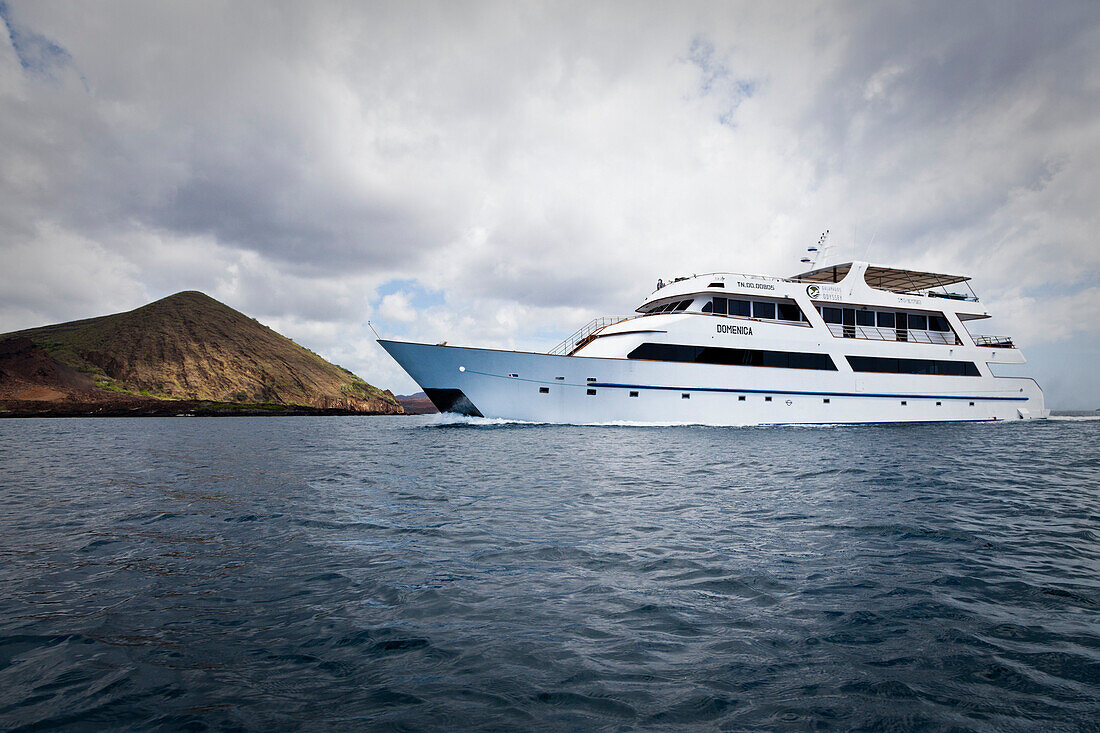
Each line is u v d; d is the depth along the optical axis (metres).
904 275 30.97
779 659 3.93
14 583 5.59
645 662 3.88
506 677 3.67
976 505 9.36
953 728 3.11
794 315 28.44
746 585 5.42
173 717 3.26
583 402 25.44
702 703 3.36
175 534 7.51
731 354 26.52
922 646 4.14
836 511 8.83
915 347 29.83
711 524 7.94
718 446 18.88
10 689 3.57
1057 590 5.32
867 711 3.28
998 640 4.25
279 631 4.41
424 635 4.30
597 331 28.19
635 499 9.82
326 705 3.36
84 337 129.62
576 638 4.26
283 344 166.62
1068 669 3.80
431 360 25.05
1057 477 12.51
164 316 146.75
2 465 16.36
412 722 3.16
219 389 125.12
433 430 25.42
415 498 10.00
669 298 27.84
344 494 10.49
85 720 3.22
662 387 25.69
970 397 30.91
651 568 5.95
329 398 141.88
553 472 13.12
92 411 89.06
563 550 6.62
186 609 4.88
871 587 5.38
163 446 23.72
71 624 4.57
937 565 6.09
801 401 27.52
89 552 6.68
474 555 6.43
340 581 5.57
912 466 14.18
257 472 14.02
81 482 12.63
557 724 3.14
